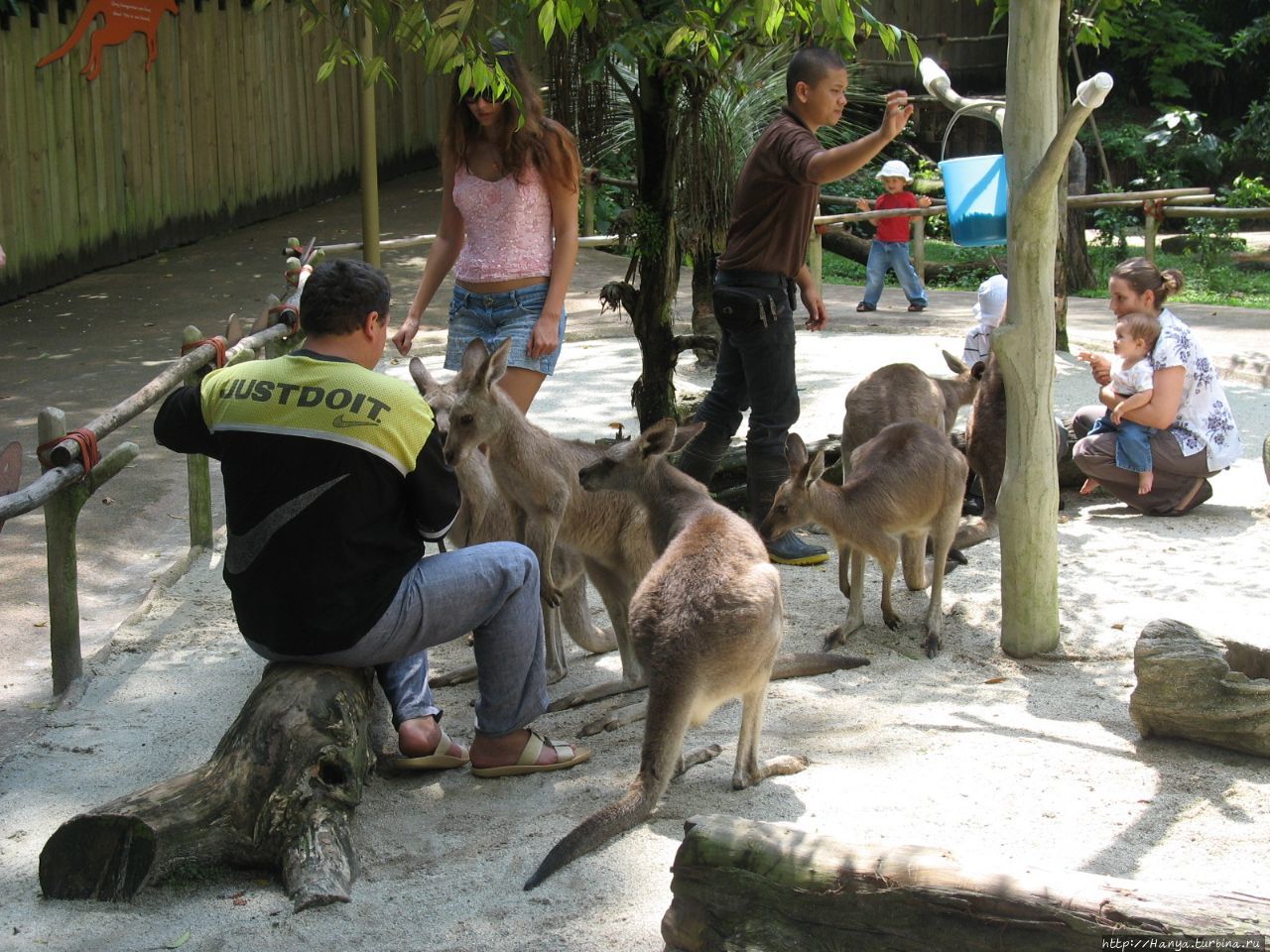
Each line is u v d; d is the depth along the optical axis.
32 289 12.66
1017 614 4.74
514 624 3.77
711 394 5.96
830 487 4.84
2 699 4.49
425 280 5.52
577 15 4.52
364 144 9.85
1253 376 9.10
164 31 14.38
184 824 3.27
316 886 3.21
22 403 8.70
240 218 15.91
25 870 3.39
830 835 2.96
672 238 6.53
